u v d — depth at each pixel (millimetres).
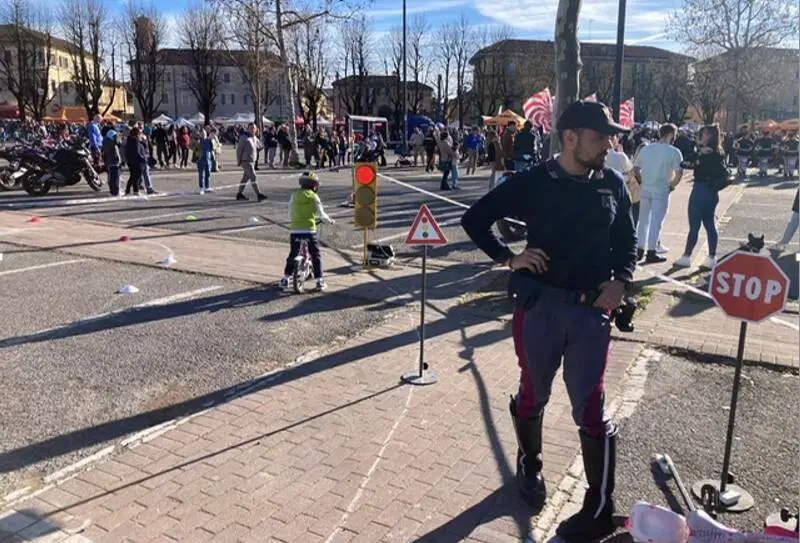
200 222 12258
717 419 4316
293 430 4098
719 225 12883
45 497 3369
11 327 6082
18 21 68375
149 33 72812
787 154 24578
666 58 52938
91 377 4945
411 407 4430
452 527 3143
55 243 10047
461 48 84812
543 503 3303
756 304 3037
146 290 7449
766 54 25172
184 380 4898
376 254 8758
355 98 84125
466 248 10148
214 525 3139
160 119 53688
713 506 3250
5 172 16969
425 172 26391
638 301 6777
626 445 3949
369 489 3453
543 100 13797
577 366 2984
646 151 8766
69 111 72938
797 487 3490
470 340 5781
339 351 5508
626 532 3113
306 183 7480
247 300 7086
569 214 2941
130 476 3572
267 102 71500
